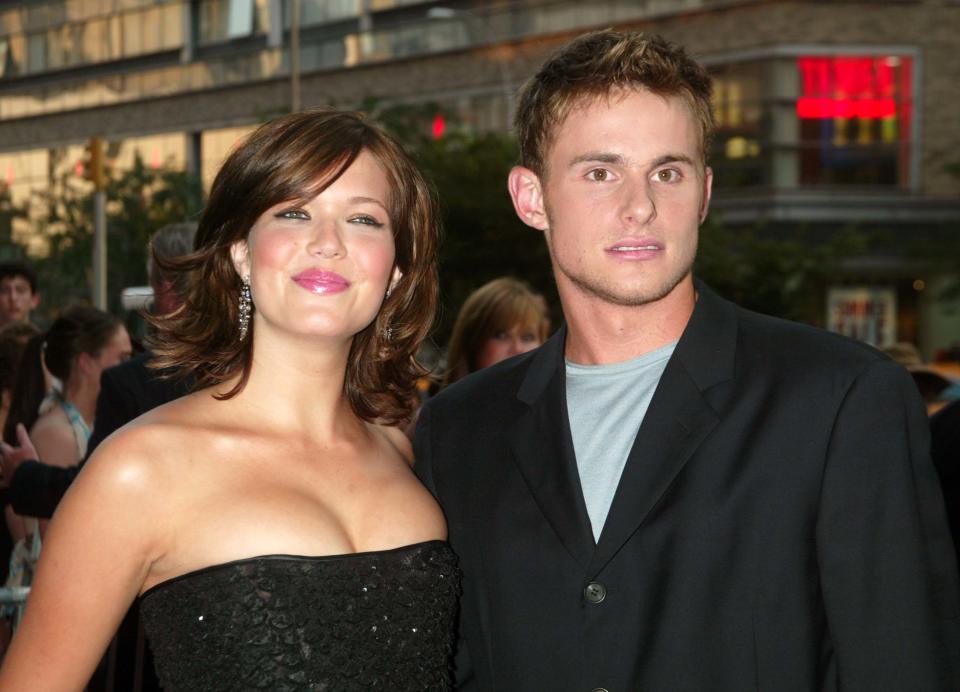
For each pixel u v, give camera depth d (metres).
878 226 25.31
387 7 30.17
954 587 2.31
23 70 37.31
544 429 2.58
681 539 2.37
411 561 2.46
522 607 2.49
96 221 14.34
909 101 25.33
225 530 2.33
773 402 2.40
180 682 2.28
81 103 35.78
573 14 27.20
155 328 2.63
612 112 2.44
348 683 2.30
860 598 2.25
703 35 25.84
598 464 2.51
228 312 2.54
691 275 2.58
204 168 33.09
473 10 28.66
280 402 2.53
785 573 2.31
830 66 25.16
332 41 31.20
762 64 25.17
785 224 25.16
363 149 2.51
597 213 2.44
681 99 2.46
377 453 2.67
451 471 2.70
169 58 34.09
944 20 25.27
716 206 25.73
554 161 2.51
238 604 2.26
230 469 2.40
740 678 2.30
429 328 2.77
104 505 2.28
